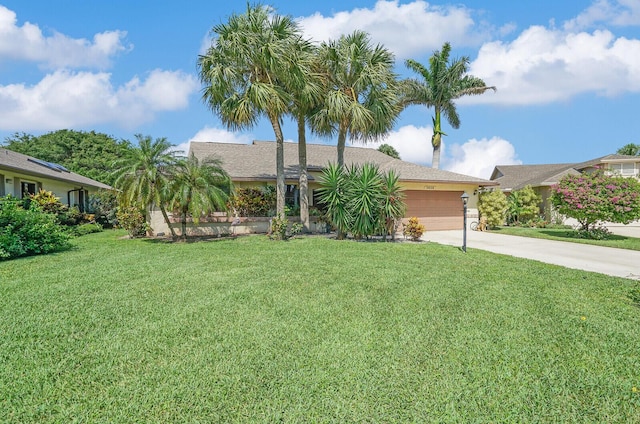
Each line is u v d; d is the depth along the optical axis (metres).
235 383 2.80
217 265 7.29
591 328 3.93
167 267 7.09
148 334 3.72
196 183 11.33
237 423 2.35
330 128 14.23
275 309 4.52
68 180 16.81
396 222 12.57
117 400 2.58
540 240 13.16
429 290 5.46
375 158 19.75
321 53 12.88
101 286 5.62
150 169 10.64
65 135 35.31
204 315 4.29
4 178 13.44
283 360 3.16
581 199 13.48
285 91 12.70
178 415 2.42
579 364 3.12
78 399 2.59
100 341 3.55
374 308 4.59
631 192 12.70
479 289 5.55
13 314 4.32
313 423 2.36
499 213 17.31
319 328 3.91
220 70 11.51
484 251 9.91
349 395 2.65
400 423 2.36
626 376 2.93
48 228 9.28
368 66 12.75
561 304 4.80
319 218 14.66
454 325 4.01
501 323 4.07
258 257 8.28
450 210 17.12
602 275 6.69
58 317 4.22
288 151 18.91
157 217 13.50
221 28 11.82
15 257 8.40
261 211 14.69
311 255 8.60
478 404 2.55
